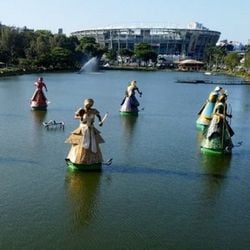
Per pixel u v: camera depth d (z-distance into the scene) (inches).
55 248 406.3
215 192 573.0
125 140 884.6
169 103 1691.7
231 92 2469.2
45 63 4156.0
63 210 490.0
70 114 1226.6
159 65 6309.1
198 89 2571.4
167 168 678.5
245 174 663.1
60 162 683.4
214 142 788.0
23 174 615.2
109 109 1396.4
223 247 420.2
